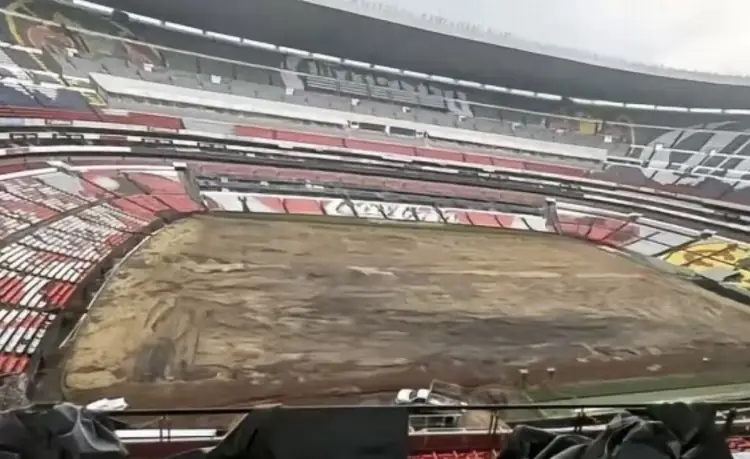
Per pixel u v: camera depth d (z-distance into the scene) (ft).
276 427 10.28
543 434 12.67
